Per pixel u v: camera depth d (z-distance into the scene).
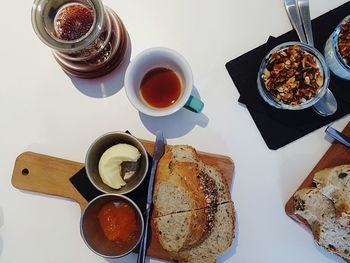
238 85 0.36
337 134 0.34
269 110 0.36
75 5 0.34
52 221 0.37
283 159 0.36
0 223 0.37
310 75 0.34
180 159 0.34
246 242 0.36
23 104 0.37
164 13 0.37
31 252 0.37
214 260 0.34
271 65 0.35
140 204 0.35
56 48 0.32
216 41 0.37
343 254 0.33
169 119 0.37
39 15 0.32
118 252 0.33
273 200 0.36
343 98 0.35
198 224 0.33
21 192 0.37
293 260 0.36
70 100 0.37
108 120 0.37
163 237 0.33
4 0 0.38
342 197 0.32
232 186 0.36
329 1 0.37
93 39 0.32
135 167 0.35
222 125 0.36
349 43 0.33
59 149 0.37
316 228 0.34
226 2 0.37
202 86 0.37
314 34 0.36
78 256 0.37
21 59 0.37
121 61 0.36
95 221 0.34
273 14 0.37
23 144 0.37
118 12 0.37
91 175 0.33
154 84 0.35
